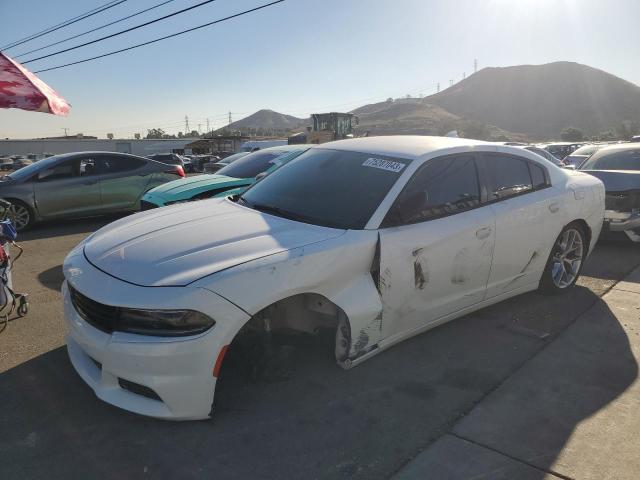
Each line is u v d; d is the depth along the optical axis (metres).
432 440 2.72
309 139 28.08
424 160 3.72
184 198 6.73
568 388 3.24
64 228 9.12
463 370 3.46
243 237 3.11
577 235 4.95
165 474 2.44
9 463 2.50
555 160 12.13
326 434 2.76
